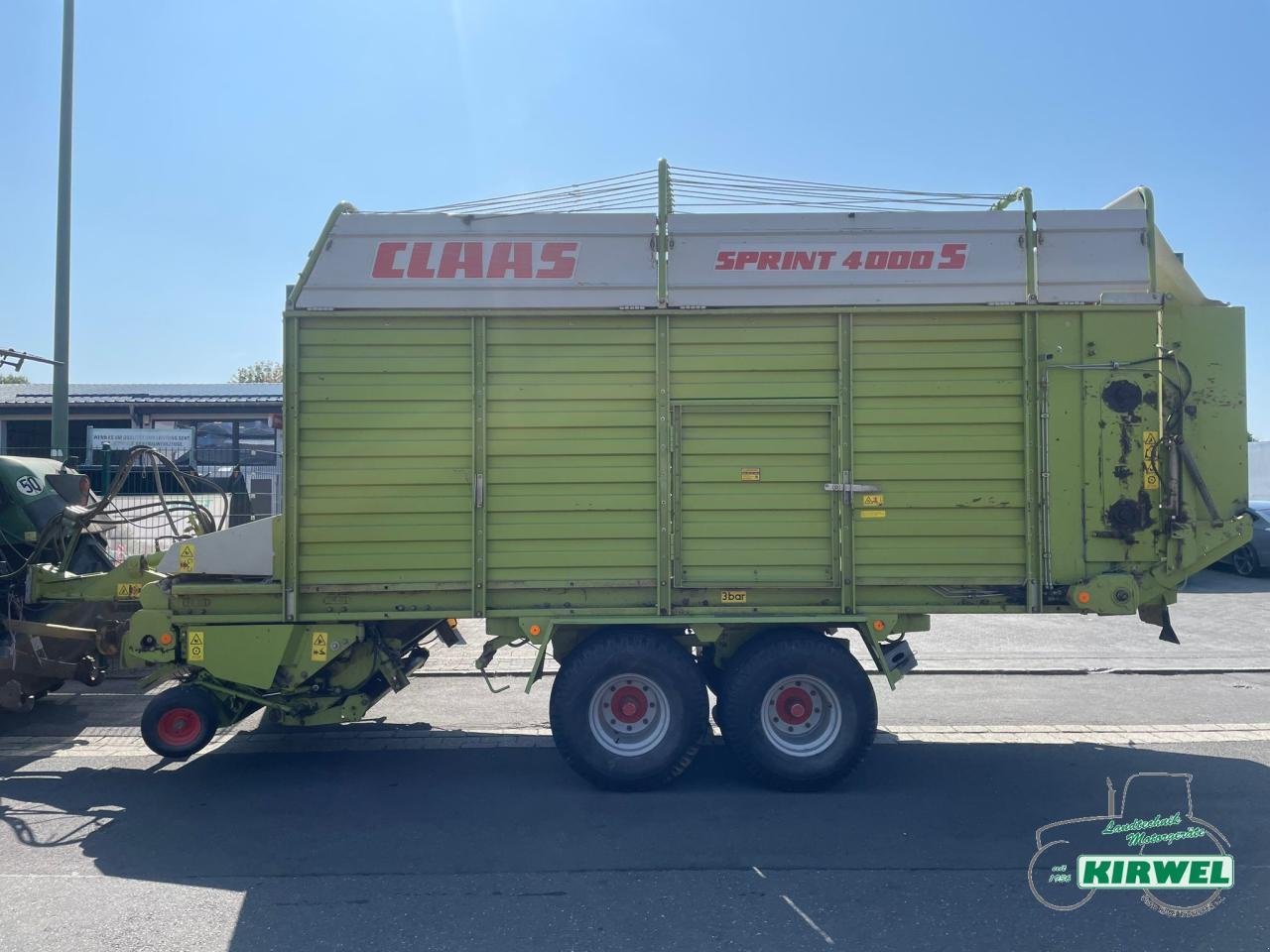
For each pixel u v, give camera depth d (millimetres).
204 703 6094
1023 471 5934
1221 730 7246
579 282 5961
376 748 6887
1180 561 5887
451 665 9742
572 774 6227
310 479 5914
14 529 7594
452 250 5945
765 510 5918
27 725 7629
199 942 3885
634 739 5883
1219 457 5957
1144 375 5934
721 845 4934
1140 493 5934
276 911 4168
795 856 4773
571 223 5980
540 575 5914
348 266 5926
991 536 5922
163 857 4824
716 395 5926
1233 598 14258
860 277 5961
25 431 25578
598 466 5918
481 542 5906
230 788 5973
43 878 4566
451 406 5922
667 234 5977
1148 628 11758
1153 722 7488
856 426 5926
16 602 7270
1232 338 5957
